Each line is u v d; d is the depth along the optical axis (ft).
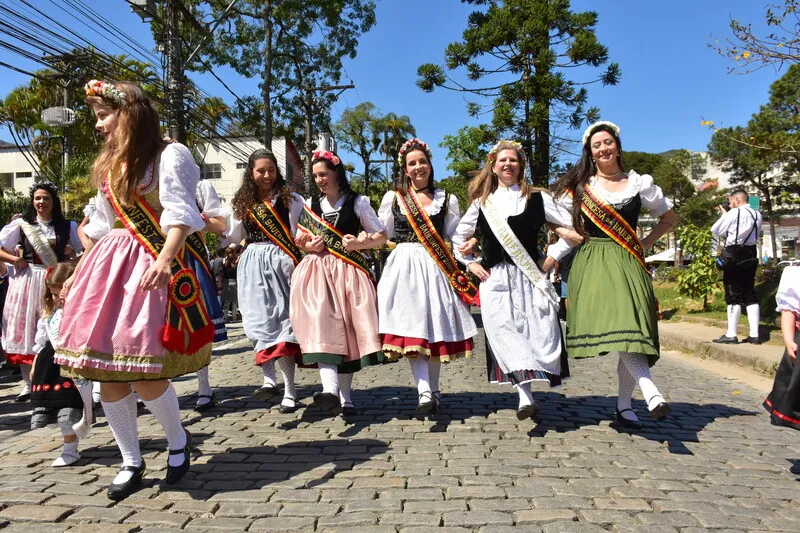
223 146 93.91
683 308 39.22
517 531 7.76
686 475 10.04
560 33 57.77
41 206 17.15
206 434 12.46
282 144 97.19
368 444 11.66
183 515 8.25
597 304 11.73
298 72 80.53
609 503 8.69
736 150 139.95
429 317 13.20
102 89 8.92
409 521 8.07
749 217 24.43
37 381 10.55
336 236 13.28
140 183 8.85
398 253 13.58
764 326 28.02
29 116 82.23
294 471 10.10
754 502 8.95
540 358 12.21
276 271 14.21
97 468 10.28
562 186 12.85
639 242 12.25
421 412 12.76
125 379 8.55
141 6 38.14
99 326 8.40
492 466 10.27
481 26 57.06
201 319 9.25
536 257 12.78
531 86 55.57
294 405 14.62
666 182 199.72
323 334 12.39
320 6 75.05
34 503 8.61
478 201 13.09
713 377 20.38
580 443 11.81
